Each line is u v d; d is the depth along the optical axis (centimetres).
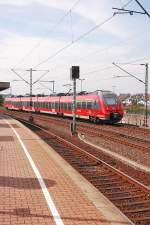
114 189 1298
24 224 797
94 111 4362
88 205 949
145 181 1408
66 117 5897
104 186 1345
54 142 2517
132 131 3409
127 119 5188
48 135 2930
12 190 1063
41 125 4259
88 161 1828
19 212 873
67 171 1364
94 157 1833
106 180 1433
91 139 2803
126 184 1355
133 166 1747
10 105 9262
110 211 911
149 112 5762
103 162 1709
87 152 1978
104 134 3072
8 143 2108
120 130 3519
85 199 1002
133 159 1956
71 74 2858
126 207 1077
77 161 1823
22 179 1205
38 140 2292
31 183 1155
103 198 1030
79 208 921
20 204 934
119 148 2338
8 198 982
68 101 5397
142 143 2559
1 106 12344
